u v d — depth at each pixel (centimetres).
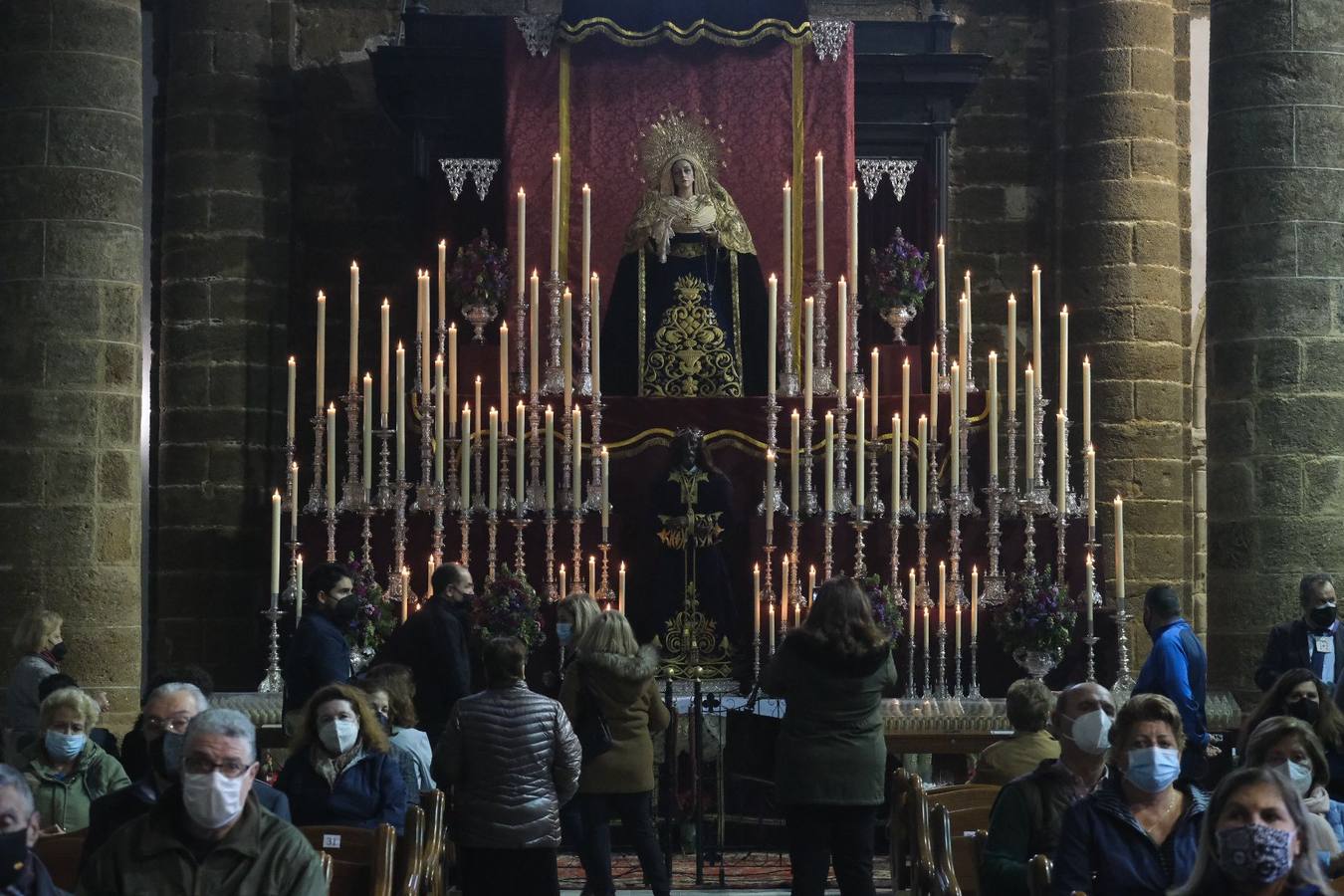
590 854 1186
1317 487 1588
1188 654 1337
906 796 923
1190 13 2362
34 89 1634
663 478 1766
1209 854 598
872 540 1792
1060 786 820
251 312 2180
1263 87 1602
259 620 2152
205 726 655
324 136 2275
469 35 2223
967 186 2306
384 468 1805
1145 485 2150
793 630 1080
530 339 2086
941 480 1920
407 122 2202
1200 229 2388
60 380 1623
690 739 1483
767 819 1559
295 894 666
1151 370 2164
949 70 2208
